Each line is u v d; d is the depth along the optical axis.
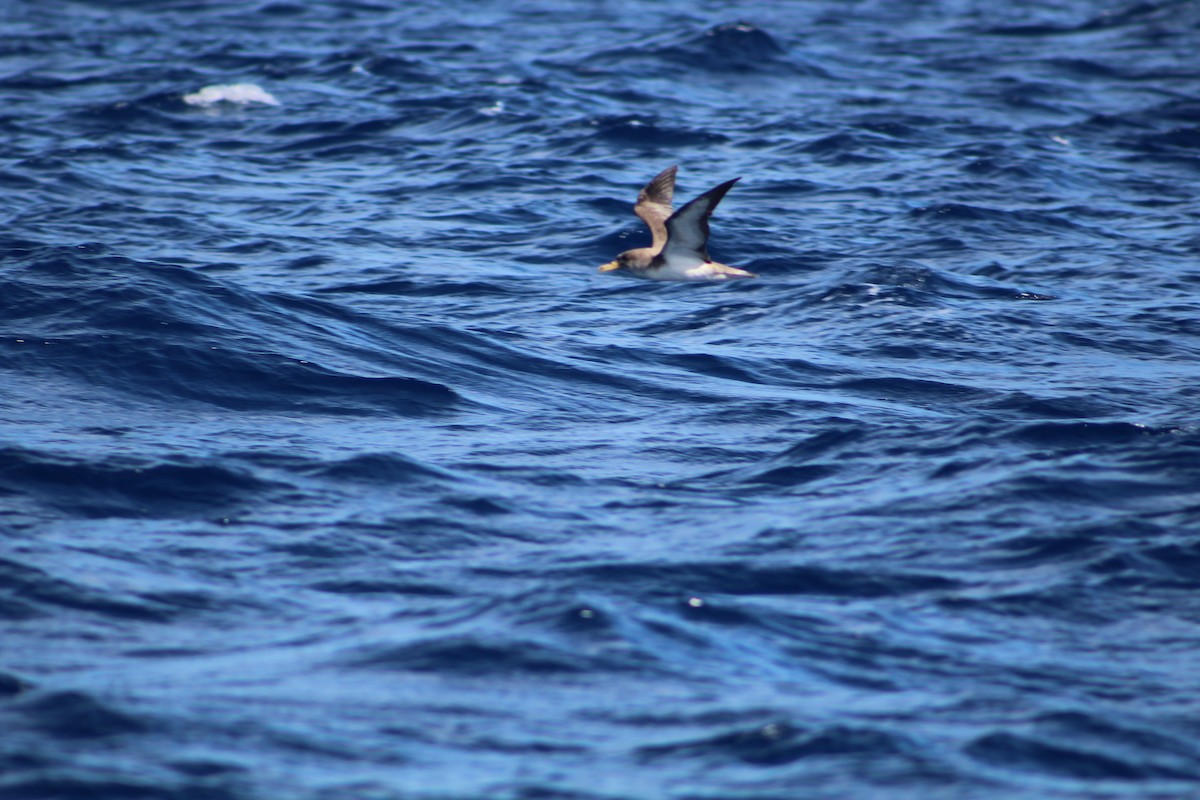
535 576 40.91
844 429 55.50
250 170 103.75
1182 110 127.88
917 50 161.00
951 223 91.25
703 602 39.00
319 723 31.72
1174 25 177.12
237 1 184.25
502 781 29.61
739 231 88.50
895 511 46.47
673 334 71.38
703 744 31.33
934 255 85.06
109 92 125.56
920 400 61.41
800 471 51.16
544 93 127.38
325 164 106.12
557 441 54.72
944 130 118.31
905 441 53.75
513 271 82.00
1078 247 87.00
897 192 98.69
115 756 29.62
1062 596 40.22
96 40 152.88
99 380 57.78
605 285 79.94
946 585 40.94
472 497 47.53
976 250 86.12
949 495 47.69
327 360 62.59
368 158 107.75
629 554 42.78
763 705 33.16
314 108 121.44
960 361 67.06
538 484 49.44
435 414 57.62
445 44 152.75
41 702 31.83
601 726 32.16
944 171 104.38
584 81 134.50
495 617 37.69
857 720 32.53
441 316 73.31
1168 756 31.48
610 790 29.34
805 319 73.56
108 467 47.38
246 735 30.92
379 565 41.75
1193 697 34.56
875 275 79.50
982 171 104.25
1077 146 114.12
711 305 76.25
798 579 41.22
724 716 32.59
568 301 76.75
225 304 67.56
